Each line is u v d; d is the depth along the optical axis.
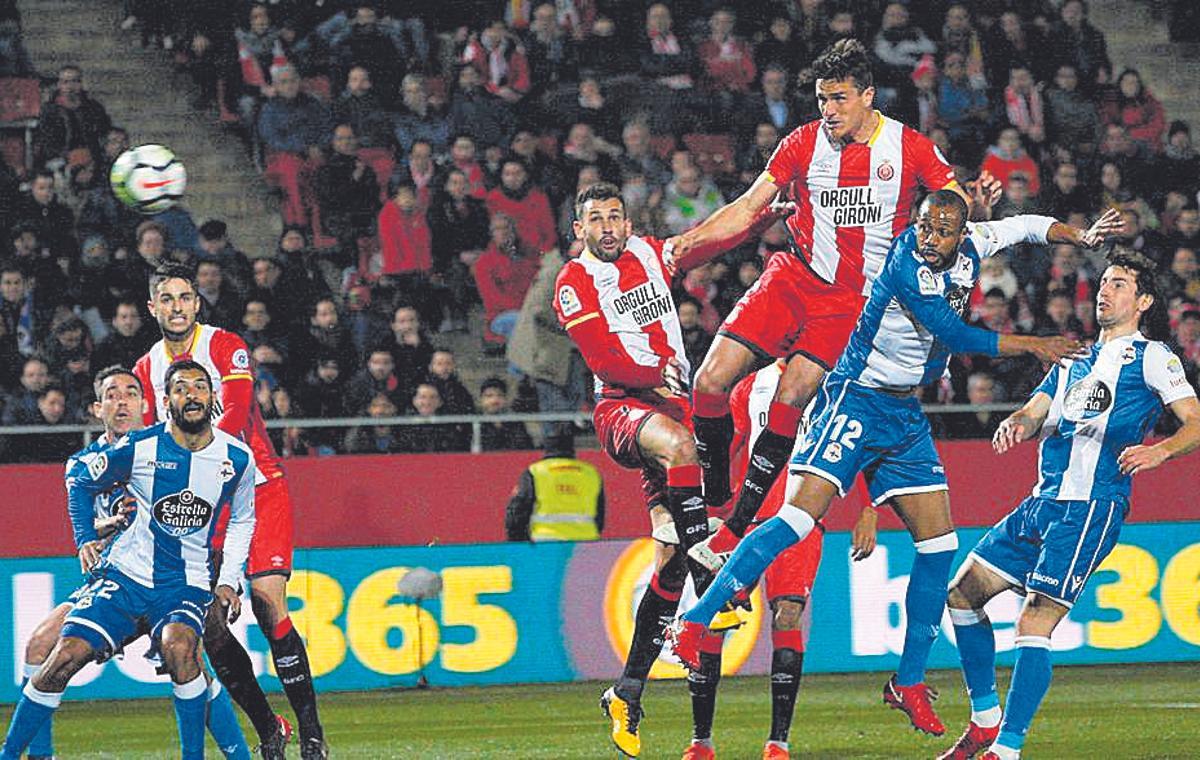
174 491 23.16
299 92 55.47
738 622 24.53
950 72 58.31
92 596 23.36
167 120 59.09
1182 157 58.78
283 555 26.41
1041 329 49.41
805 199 25.25
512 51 57.53
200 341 26.31
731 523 25.20
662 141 57.06
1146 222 57.50
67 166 52.53
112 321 49.00
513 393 50.81
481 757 28.92
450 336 52.97
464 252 52.44
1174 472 44.72
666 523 26.53
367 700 37.84
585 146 55.19
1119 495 24.00
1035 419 24.59
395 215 51.75
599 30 58.62
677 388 26.53
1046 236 24.47
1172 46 66.50
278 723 26.06
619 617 40.69
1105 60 61.06
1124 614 40.97
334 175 53.44
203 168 58.53
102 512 25.83
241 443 23.72
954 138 57.66
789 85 58.50
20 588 38.12
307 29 58.28
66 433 43.28
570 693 38.38
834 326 25.27
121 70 60.12
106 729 33.88
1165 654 41.06
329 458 43.03
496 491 43.53
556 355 47.44
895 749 28.44
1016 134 56.81
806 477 24.00
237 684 25.72
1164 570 41.12
